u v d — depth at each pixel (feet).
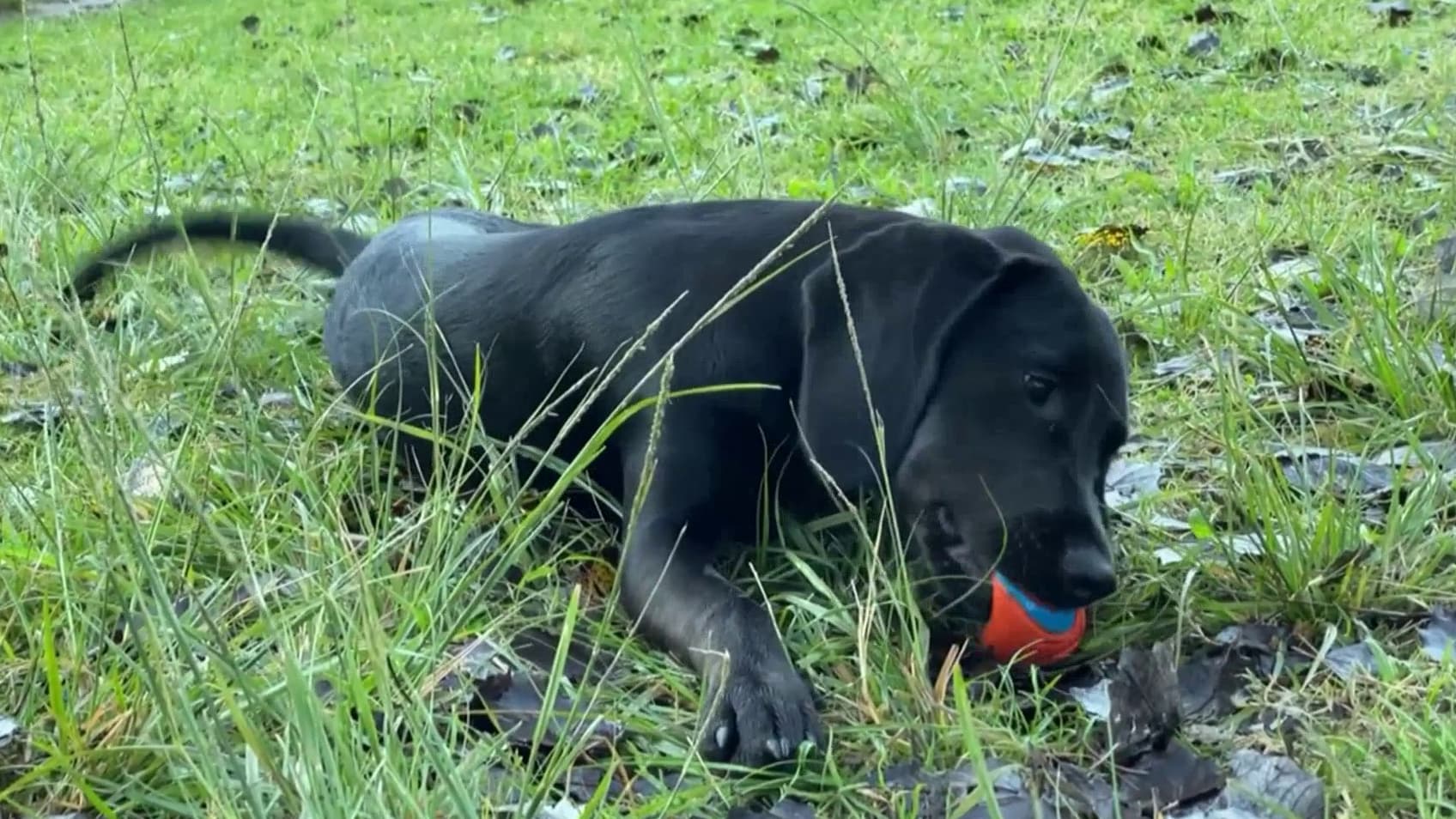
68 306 13.94
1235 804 7.48
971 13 29.94
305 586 8.22
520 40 33.81
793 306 9.82
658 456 9.81
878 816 7.59
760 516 10.18
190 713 6.91
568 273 10.81
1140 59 25.35
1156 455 11.67
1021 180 18.21
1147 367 13.33
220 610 9.00
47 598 9.07
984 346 9.25
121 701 7.98
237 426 12.11
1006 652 8.84
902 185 18.29
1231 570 9.75
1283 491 10.32
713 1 37.29
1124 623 9.50
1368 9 28.35
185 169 21.40
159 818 7.55
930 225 9.71
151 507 10.32
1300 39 25.29
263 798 7.18
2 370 13.73
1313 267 14.69
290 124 24.68
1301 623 9.33
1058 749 8.18
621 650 8.54
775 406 9.83
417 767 7.41
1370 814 6.93
